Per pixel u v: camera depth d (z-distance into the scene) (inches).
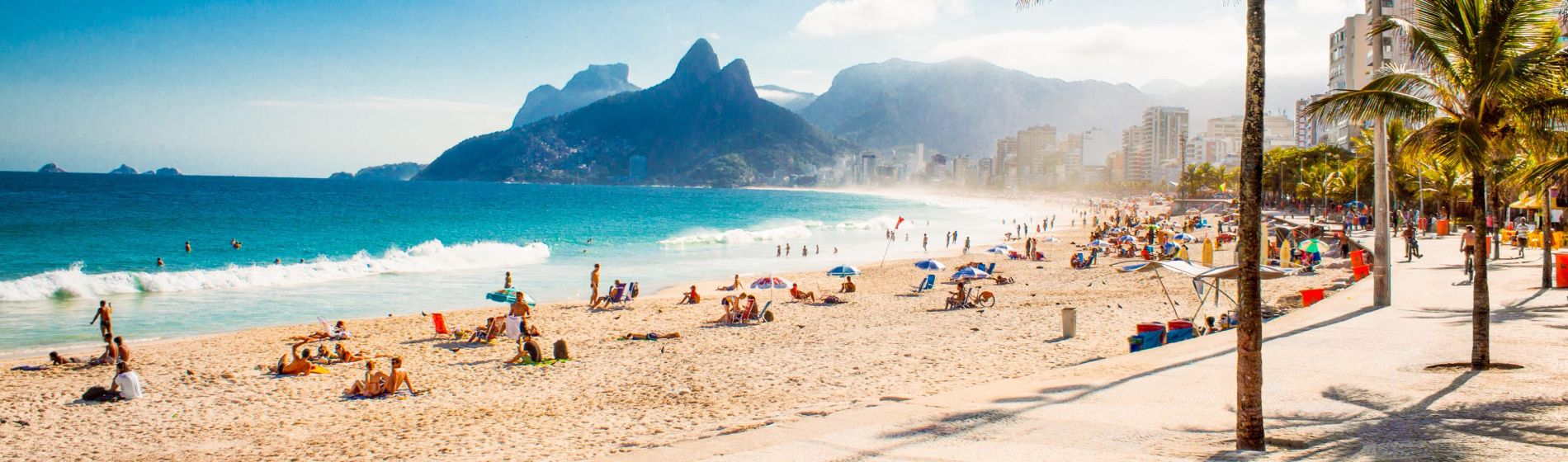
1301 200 4963.1
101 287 1529.3
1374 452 340.2
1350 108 644.1
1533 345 608.1
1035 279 1800.0
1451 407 422.9
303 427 655.8
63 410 714.2
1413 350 616.1
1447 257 1544.0
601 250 2721.5
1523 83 567.8
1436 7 598.2
